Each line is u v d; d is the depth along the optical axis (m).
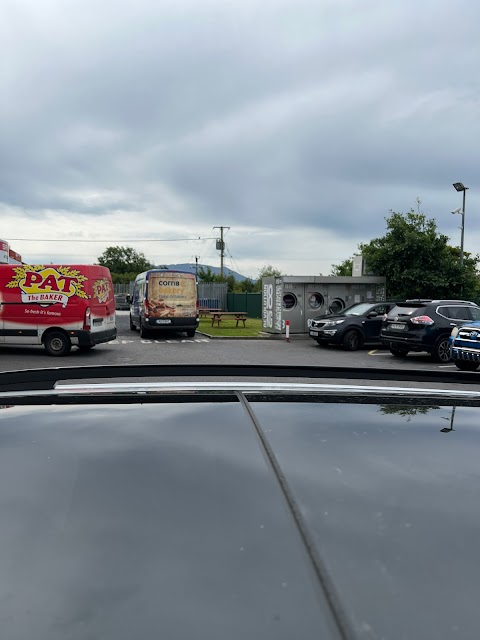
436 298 19.91
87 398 1.25
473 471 0.82
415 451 0.89
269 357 13.21
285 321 18.70
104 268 13.21
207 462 0.86
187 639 0.53
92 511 0.75
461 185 19.41
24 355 12.60
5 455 0.93
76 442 0.96
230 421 1.04
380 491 0.75
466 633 0.51
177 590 0.59
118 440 0.96
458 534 0.65
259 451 0.89
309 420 1.04
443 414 1.10
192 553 0.65
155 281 18.02
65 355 12.80
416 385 1.50
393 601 0.54
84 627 0.56
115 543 0.69
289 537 0.65
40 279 12.22
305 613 0.53
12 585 0.64
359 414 1.09
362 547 0.63
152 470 0.84
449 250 22.69
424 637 0.50
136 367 1.65
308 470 0.81
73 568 0.65
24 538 0.71
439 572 0.59
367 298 19.39
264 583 0.58
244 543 0.65
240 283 53.41
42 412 1.13
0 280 12.18
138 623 0.56
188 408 1.14
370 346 16.61
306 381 1.53
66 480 0.84
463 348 11.16
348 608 0.53
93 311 12.53
